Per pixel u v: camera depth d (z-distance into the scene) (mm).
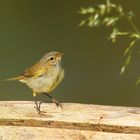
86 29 18266
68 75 16828
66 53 17844
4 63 17234
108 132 8148
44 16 18922
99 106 8922
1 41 17922
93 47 17922
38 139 8023
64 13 18953
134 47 16656
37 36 18312
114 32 10391
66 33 18469
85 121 8258
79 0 19031
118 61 17250
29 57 17641
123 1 18625
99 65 17312
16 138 8047
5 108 8703
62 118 8367
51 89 8992
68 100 16219
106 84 16656
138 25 18250
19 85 16078
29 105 8875
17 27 18484
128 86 16484
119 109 8805
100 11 10438
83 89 16438
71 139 8062
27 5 19047
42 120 8273
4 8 18875
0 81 16484
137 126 8156
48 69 8797
